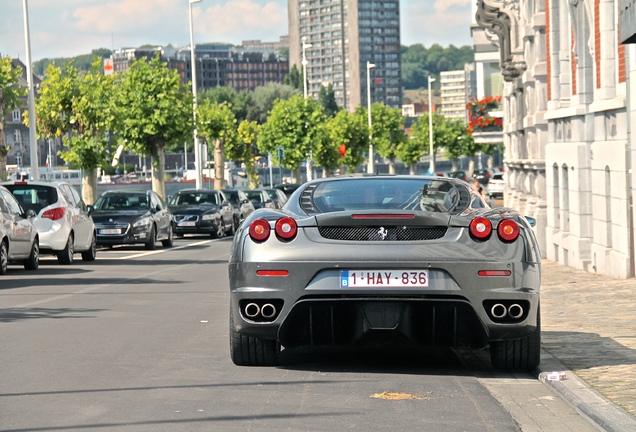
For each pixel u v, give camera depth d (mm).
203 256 32781
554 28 29641
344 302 9469
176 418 7836
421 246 9453
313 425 7641
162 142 57281
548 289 20062
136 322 14062
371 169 117062
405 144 142750
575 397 8547
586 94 25406
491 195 89562
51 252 27859
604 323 13898
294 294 9484
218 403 8430
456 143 159875
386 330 9469
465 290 9406
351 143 113000
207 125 82750
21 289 19719
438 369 10281
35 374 9773
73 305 16531
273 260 9539
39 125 50875
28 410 8117
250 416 7930
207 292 19188
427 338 9578
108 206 37156
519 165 41250
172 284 21141
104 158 50719
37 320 14258
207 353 11141
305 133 86000
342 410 8195
